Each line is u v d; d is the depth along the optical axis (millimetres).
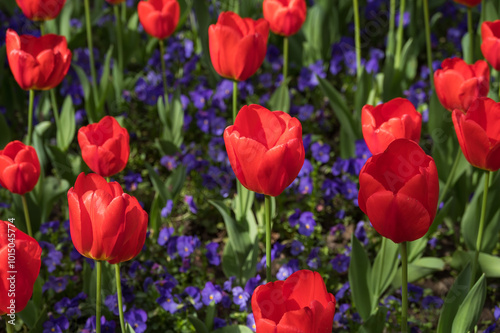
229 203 1542
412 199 1021
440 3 2201
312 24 1992
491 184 1362
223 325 1286
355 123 1606
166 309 1313
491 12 1703
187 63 1896
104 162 1221
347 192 1496
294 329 991
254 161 1064
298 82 1888
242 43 1235
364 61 1976
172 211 1479
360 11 2316
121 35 1869
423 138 1720
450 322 1201
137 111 1925
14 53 1277
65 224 1416
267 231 1136
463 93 1241
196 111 1851
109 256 1072
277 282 1024
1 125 1532
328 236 1491
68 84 1915
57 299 1373
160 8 1517
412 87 1812
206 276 1421
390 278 1299
